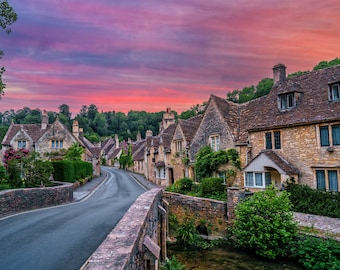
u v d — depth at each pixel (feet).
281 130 63.16
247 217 43.27
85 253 22.90
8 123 379.55
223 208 51.49
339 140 53.11
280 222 40.22
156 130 412.77
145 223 22.44
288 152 61.46
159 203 44.21
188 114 249.14
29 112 363.35
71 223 34.88
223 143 76.95
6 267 19.75
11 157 67.05
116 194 76.07
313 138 57.06
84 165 116.26
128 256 13.65
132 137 393.70
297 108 62.90
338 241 37.29
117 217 38.81
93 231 30.55
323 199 49.55
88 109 479.00
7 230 31.22
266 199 41.93
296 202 52.37
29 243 25.82
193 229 52.24
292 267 37.42
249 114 77.51
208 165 77.36
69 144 134.21
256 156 63.93
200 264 40.06
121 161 233.35
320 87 62.64
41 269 19.39
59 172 91.71
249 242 41.63
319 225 43.14
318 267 35.12
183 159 91.97
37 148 130.93
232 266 38.93
